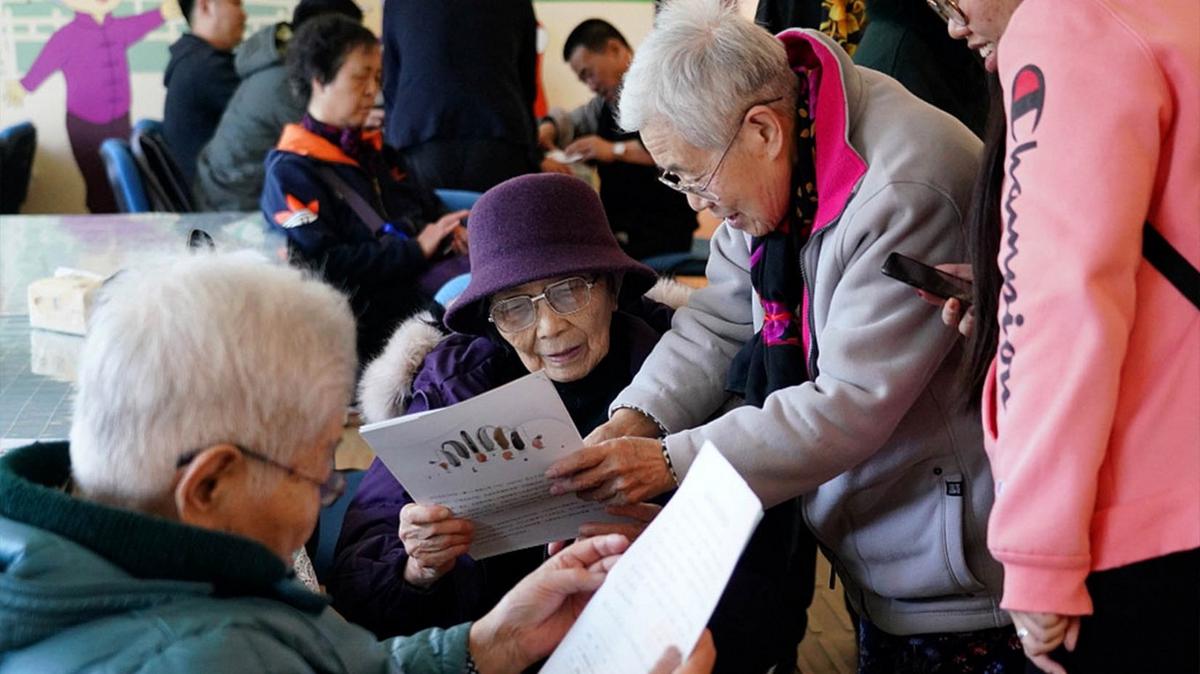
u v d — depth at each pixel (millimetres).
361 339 3775
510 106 4457
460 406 1568
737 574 1879
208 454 1129
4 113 6102
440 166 4426
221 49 5465
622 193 4863
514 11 4473
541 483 1683
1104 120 1218
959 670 1878
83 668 1054
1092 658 1315
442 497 1691
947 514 1750
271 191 3734
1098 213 1213
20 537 1093
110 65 6113
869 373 1646
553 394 1577
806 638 2777
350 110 3773
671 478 1702
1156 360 1257
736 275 2062
